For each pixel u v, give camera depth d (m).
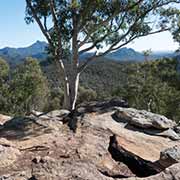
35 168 6.88
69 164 7.16
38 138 9.73
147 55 42.88
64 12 19.17
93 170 6.92
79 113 12.08
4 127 10.59
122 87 47.88
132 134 10.46
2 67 55.66
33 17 20.16
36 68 57.75
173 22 20.91
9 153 8.26
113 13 19.31
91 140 9.81
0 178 6.60
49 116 11.98
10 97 56.00
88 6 18.64
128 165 9.15
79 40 19.36
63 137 9.99
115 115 11.71
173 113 42.19
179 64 39.94
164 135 10.59
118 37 20.50
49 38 19.52
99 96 67.25
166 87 42.62
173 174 6.63
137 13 20.00
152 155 9.37
